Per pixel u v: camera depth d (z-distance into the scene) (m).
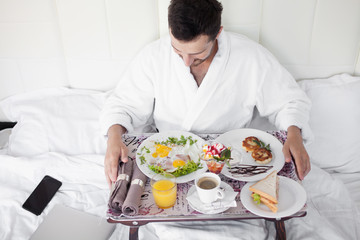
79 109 1.72
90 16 1.61
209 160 1.09
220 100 1.45
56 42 1.69
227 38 1.39
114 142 1.27
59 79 1.81
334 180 1.46
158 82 1.46
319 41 1.63
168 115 1.50
